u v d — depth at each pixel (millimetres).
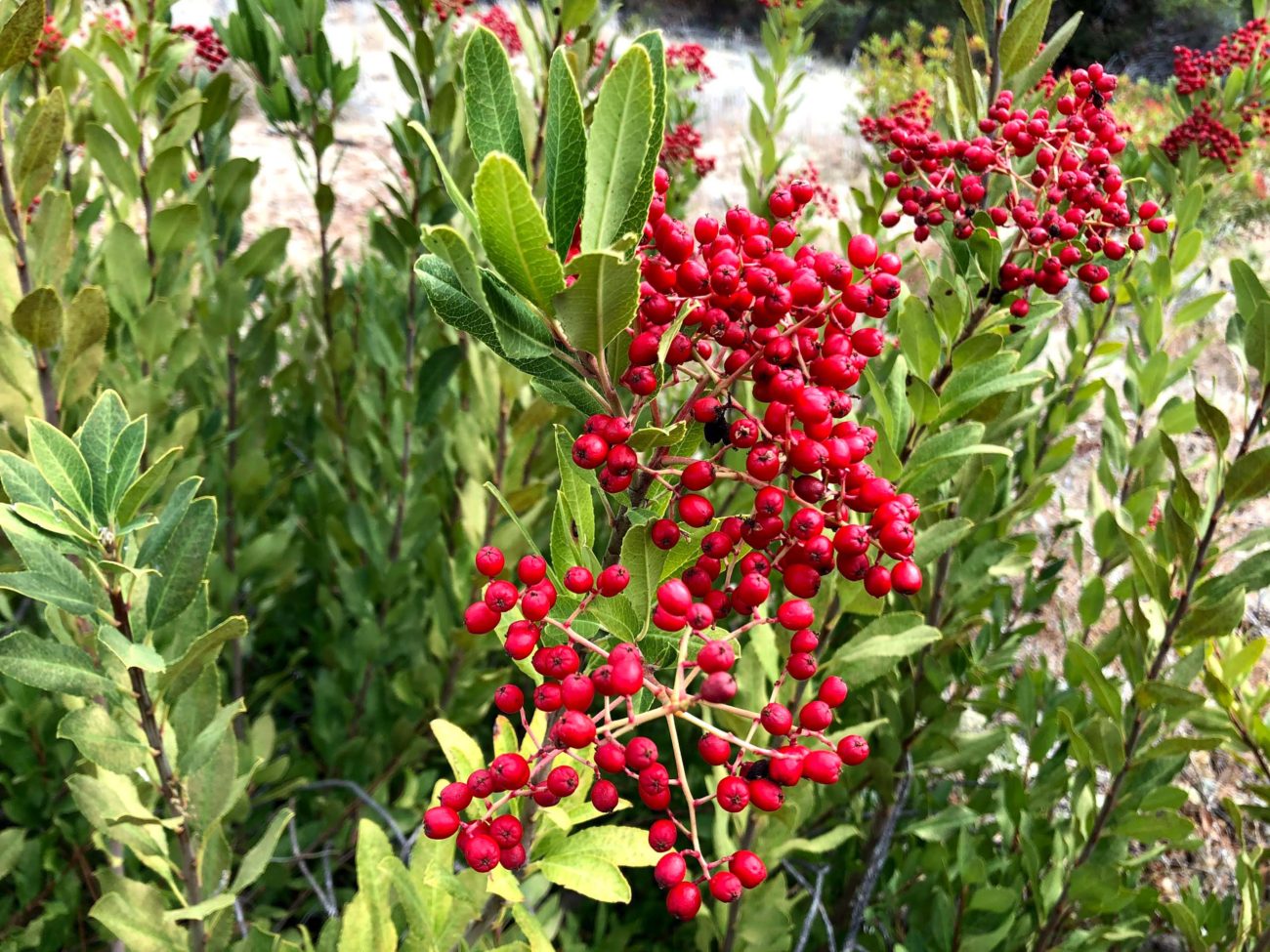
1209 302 841
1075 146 494
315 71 767
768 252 288
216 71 950
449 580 836
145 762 390
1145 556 553
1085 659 592
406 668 971
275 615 1058
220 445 845
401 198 770
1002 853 787
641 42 263
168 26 769
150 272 729
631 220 259
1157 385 853
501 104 260
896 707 679
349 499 937
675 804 825
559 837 332
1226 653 724
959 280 499
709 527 306
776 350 280
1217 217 2117
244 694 919
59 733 363
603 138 252
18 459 340
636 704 316
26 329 464
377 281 1089
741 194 2549
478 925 363
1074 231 467
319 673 903
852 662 466
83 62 667
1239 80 1000
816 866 762
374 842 390
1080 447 1653
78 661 367
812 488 296
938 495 635
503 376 694
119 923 409
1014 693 836
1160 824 606
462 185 729
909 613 467
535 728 359
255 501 901
